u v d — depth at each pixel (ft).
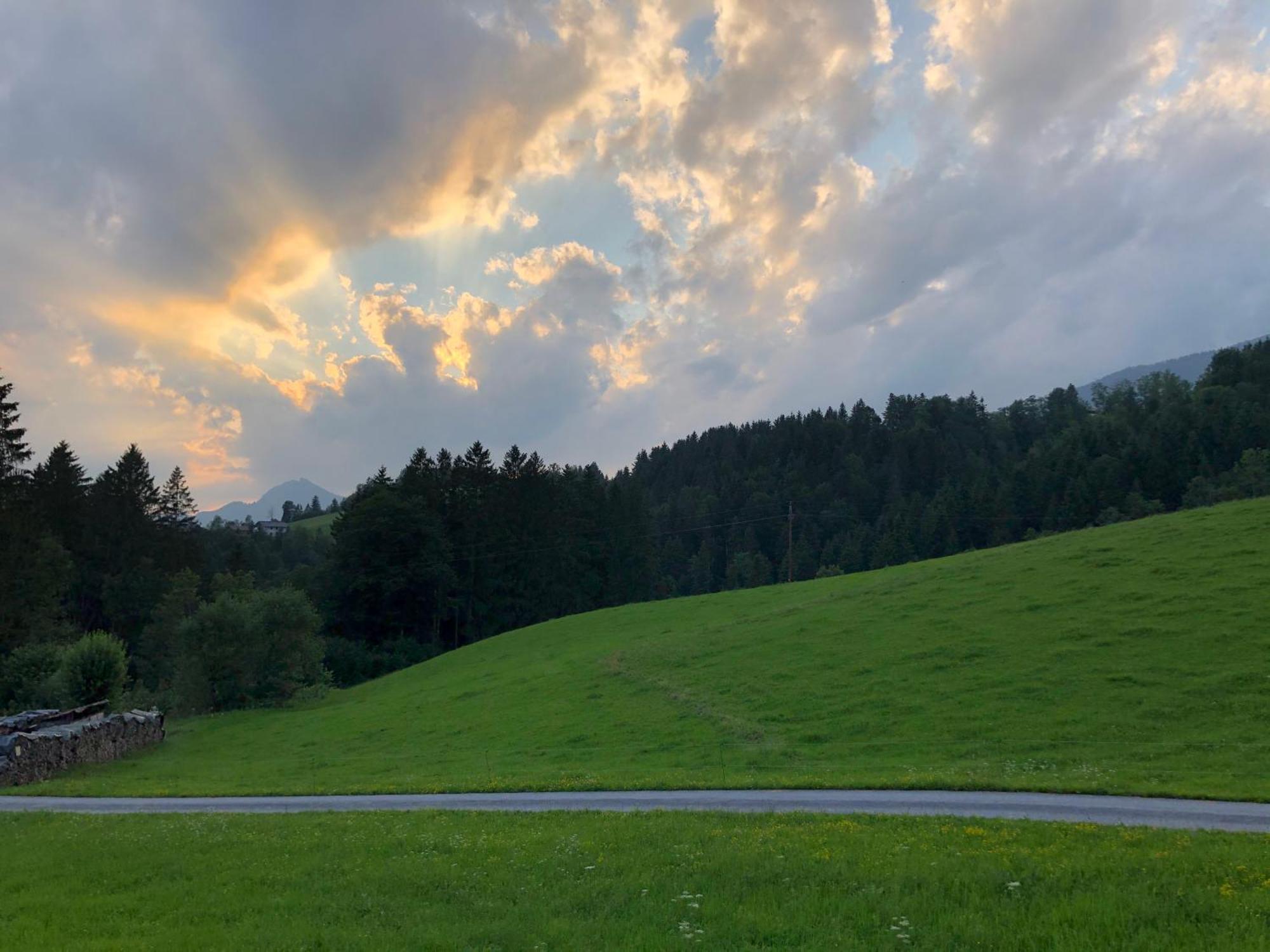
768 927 33.17
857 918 33.96
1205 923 31.27
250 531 617.62
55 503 320.50
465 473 391.86
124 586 314.14
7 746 109.50
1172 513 179.93
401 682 214.90
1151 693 91.30
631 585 440.04
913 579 171.94
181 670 197.57
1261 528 145.38
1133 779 66.95
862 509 582.76
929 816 56.90
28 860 55.88
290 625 203.82
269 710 192.54
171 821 71.92
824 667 123.85
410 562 321.11
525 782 82.53
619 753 100.89
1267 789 61.77
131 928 38.93
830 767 82.58
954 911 33.83
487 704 148.36
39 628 247.09
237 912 40.65
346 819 67.62
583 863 45.57
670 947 31.91
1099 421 551.18
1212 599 116.06
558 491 425.69
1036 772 72.54
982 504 469.57
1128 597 124.57
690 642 163.32
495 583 372.17
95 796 95.76
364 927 36.96
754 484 630.74
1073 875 37.83
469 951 33.09
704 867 42.52
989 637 120.78
